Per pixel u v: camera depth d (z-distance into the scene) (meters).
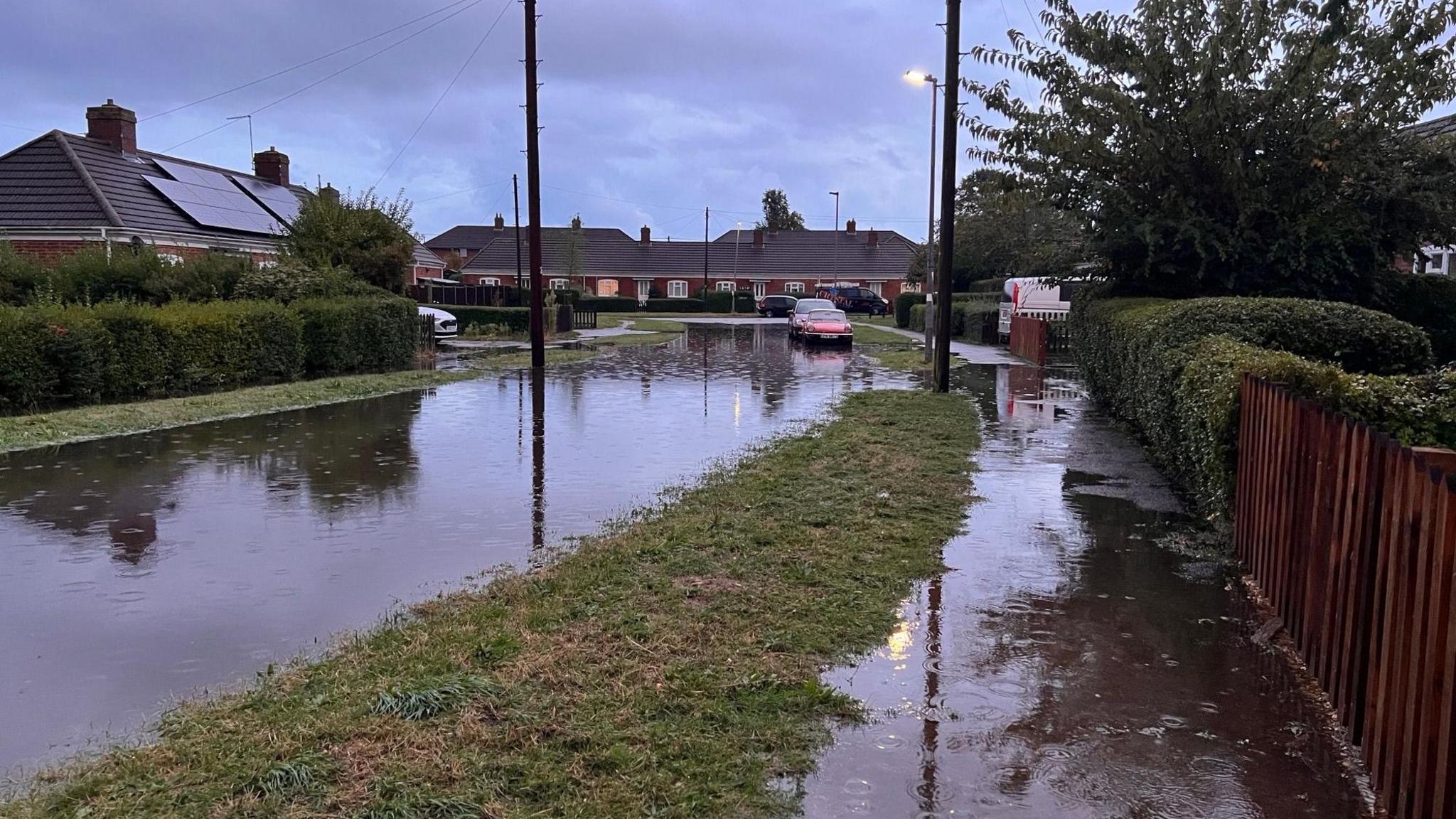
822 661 5.12
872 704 4.64
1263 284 14.98
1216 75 14.33
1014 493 9.41
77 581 6.54
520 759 3.93
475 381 20.55
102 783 3.75
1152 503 8.98
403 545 7.45
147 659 5.16
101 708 4.56
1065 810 3.75
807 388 19.48
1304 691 4.85
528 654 5.02
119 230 26.50
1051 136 15.63
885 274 81.75
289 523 8.15
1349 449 4.48
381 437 12.88
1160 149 14.97
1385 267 15.38
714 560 6.82
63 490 9.41
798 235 85.69
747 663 5.00
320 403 16.45
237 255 25.75
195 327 16.73
